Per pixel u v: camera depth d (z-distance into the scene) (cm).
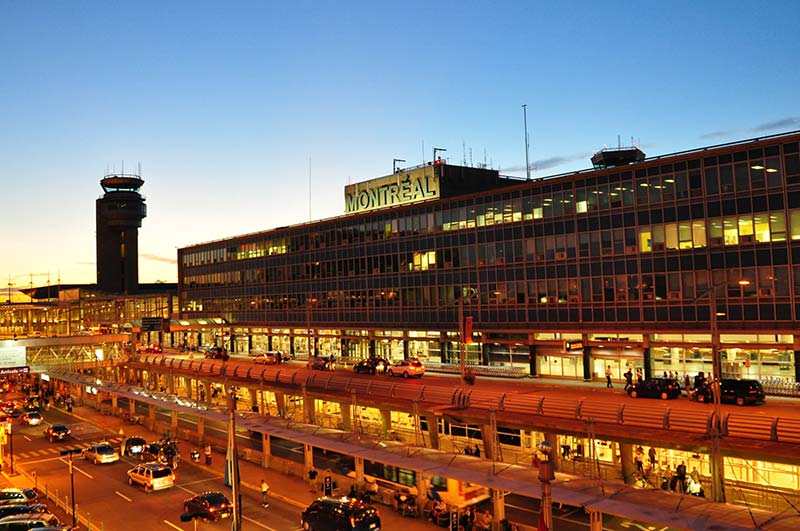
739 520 2569
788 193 5697
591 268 6962
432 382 6869
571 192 7175
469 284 8231
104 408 8188
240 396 8312
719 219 6078
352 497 4075
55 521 3606
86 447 6206
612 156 8744
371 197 10519
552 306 7294
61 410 8438
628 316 6644
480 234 8119
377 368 7638
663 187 6450
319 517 3588
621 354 6656
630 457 3925
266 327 12038
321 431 4762
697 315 6172
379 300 9625
